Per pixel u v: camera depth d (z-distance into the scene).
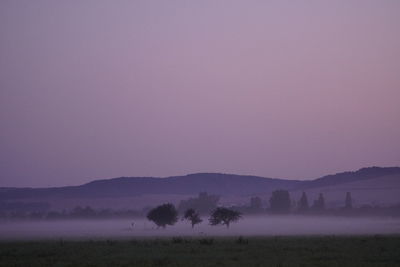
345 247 79.62
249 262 60.09
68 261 63.47
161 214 195.25
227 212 192.75
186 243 89.94
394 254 68.88
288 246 81.88
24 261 63.97
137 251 75.88
